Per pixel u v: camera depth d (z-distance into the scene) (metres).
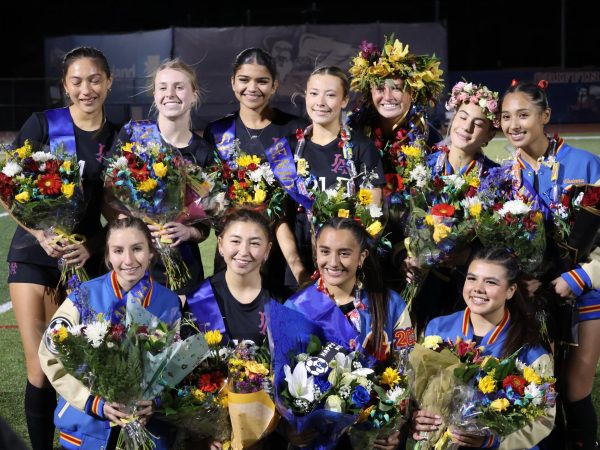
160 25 35.84
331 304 3.71
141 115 22.25
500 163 4.43
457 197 4.14
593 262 3.98
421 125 4.85
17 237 4.25
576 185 4.00
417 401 3.49
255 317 3.81
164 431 3.56
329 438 3.31
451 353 3.37
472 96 4.38
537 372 3.57
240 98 4.69
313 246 4.20
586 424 4.17
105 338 3.24
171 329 3.54
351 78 4.84
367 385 3.26
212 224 4.39
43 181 3.97
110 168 4.14
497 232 3.89
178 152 4.27
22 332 4.19
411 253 4.22
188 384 3.42
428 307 4.43
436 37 21.73
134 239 3.75
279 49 22.12
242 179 4.39
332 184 4.36
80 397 3.53
